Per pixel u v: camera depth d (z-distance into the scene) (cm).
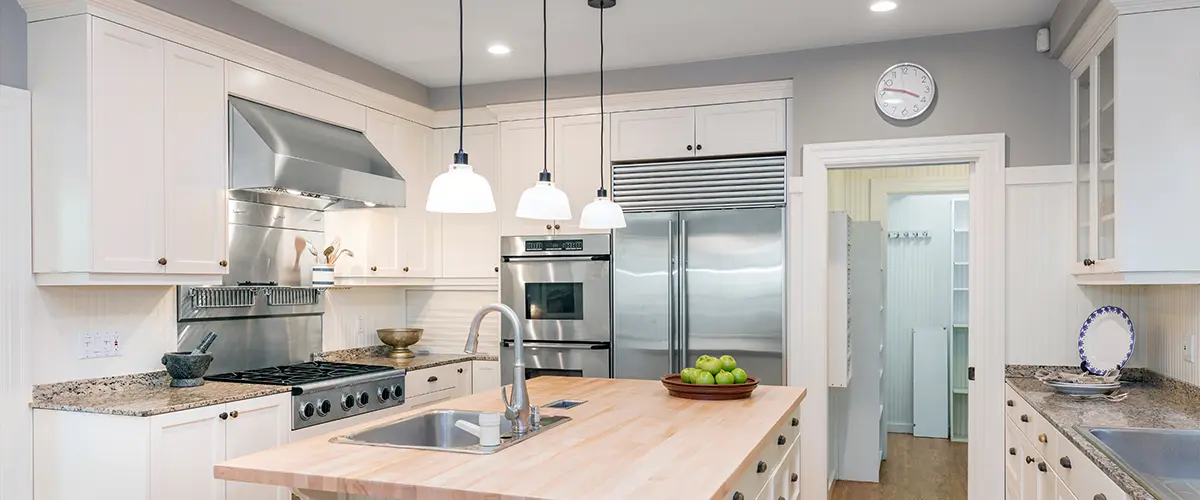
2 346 302
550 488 182
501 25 398
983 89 407
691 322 461
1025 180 399
